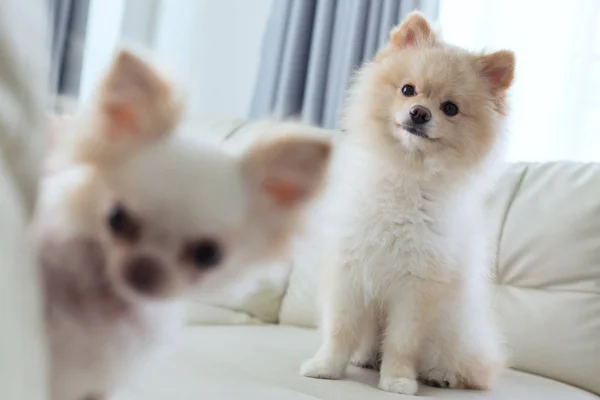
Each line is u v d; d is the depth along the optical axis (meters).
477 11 1.12
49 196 0.38
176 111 0.42
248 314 0.90
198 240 0.40
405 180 0.74
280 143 0.45
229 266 0.43
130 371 0.41
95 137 0.40
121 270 0.38
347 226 0.74
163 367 0.60
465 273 0.74
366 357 0.78
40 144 0.30
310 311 0.90
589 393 0.77
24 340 0.25
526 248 0.84
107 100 0.40
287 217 0.47
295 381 0.65
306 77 1.22
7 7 0.29
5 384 0.23
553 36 1.07
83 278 0.37
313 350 0.77
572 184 0.85
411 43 0.81
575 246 0.81
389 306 0.75
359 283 0.74
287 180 0.46
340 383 0.68
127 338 0.39
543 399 0.70
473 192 0.77
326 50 1.19
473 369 0.73
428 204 0.73
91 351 0.37
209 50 1.40
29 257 0.27
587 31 1.05
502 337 0.81
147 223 0.38
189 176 0.40
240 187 0.43
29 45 0.30
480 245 0.78
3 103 0.28
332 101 1.17
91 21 1.28
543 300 0.82
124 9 1.33
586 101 1.05
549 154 1.07
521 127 1.08
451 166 0.75
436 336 0.74
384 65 0.80
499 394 0.71
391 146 0.75
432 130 0.74
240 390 0.58
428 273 0.73
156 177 0.39
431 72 0.77
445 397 0.68
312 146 0.46
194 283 0.42
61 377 0.35
